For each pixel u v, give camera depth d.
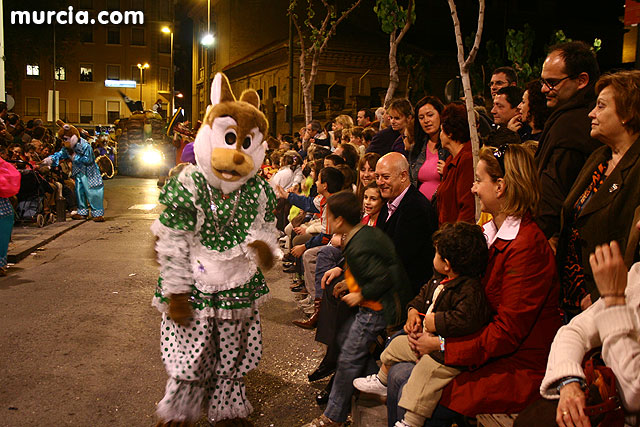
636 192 2.84
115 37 59.19
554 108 3.80
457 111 4.49
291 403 4.39
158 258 3.60
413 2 9.27
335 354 4.30
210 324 3.71
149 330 6.01
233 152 3.60
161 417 3.68
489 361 3.05
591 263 2.31
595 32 40.44
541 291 2.96
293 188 8.24
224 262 3.65
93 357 5.24
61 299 7.14
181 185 3.57
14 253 9.48
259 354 3.93
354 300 3.63
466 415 3.04
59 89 58.25
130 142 31.52
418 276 4.29
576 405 2.28
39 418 4.09
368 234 3.60
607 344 2.27
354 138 8.81
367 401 3.87
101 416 4.14
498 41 38.25
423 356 3.16
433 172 5.32
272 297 7.27
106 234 12.45
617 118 2.88
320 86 32.84
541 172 3.55
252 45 43.72
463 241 3.08
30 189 12.64
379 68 33.53
